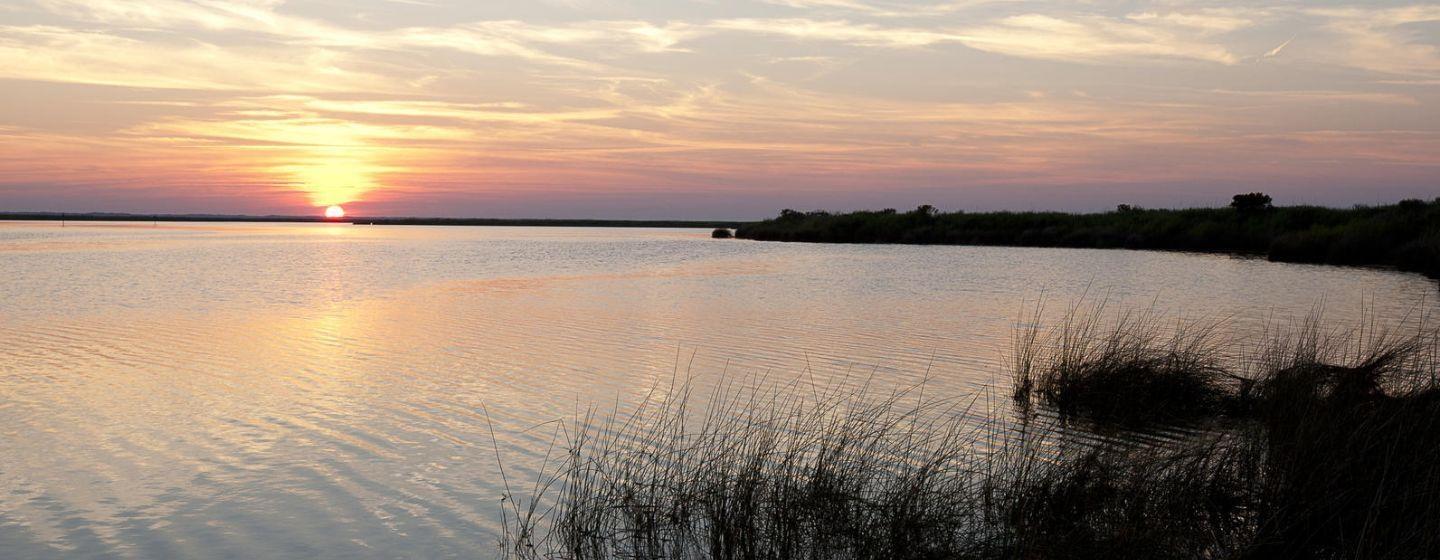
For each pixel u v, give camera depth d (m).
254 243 77.38
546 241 85.94
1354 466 6.58
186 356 15.56
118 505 8.10
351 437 10.20
